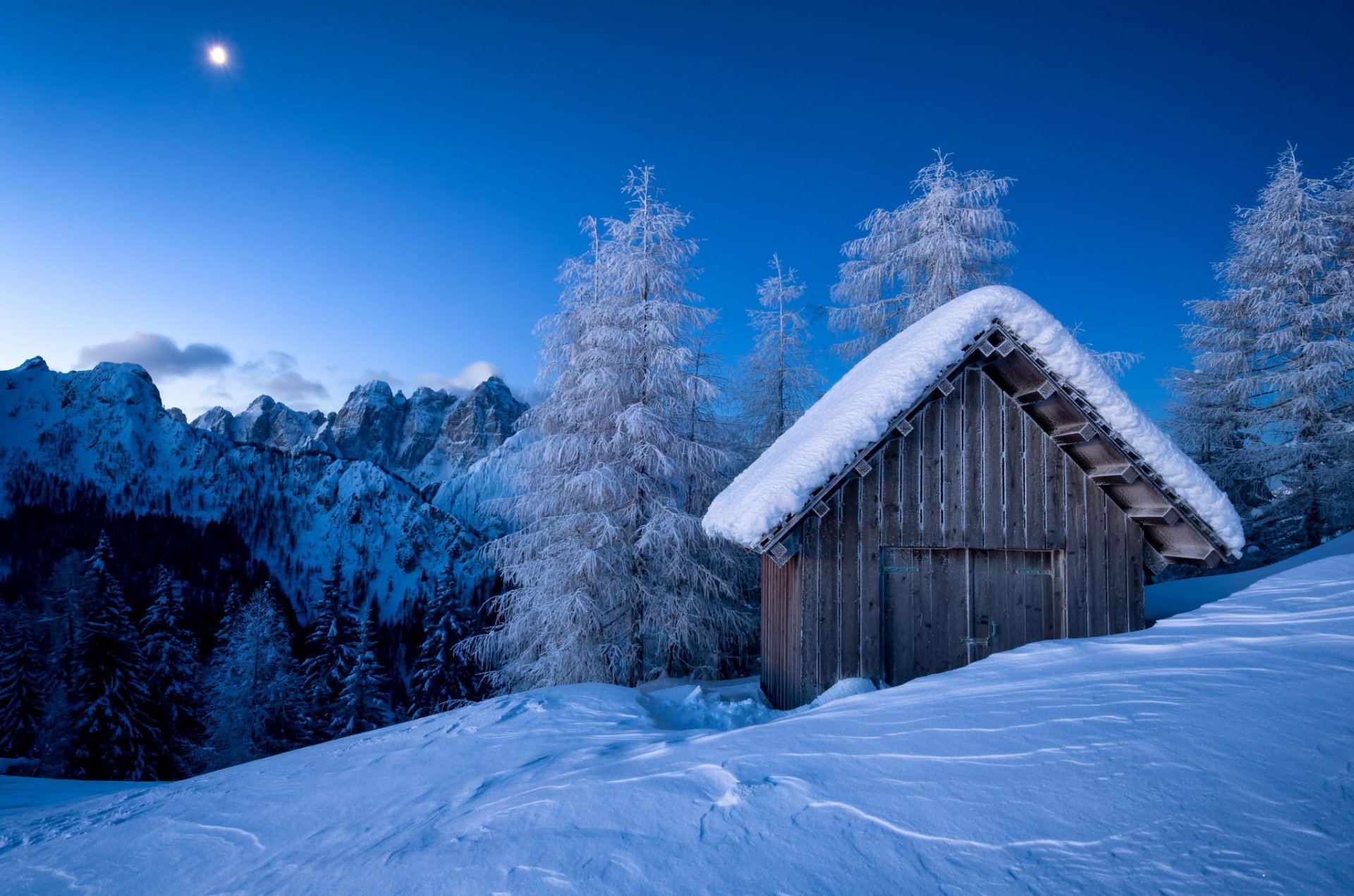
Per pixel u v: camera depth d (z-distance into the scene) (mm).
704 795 2896
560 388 13250
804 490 6637
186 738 30422
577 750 4801
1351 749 2584
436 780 4691
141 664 28266
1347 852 1953
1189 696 3330
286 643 38906
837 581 7090
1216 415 17672
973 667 4805
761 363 17578
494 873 2439
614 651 12172
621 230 13305
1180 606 9250
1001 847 2201
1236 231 17922
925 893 1996
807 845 2352
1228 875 1908
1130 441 6852
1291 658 3771
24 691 26344
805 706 6785
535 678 12375
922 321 8805
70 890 3840
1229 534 6832
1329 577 5875
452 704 14836
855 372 10328
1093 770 2670
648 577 12648
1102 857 2076
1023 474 7559
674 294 13531
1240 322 17859
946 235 14477
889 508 7242
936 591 7406
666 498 12391
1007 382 7543
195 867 3875
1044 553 7684
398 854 2939
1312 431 15852
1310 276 16391
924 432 7367
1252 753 2645
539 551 12836
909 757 3051
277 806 4754
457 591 38688
